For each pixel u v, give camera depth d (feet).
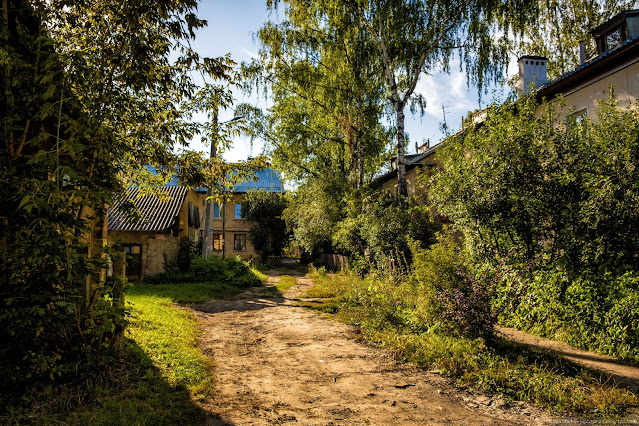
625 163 21.54
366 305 28.78
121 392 13.02
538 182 24.95
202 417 12.00
